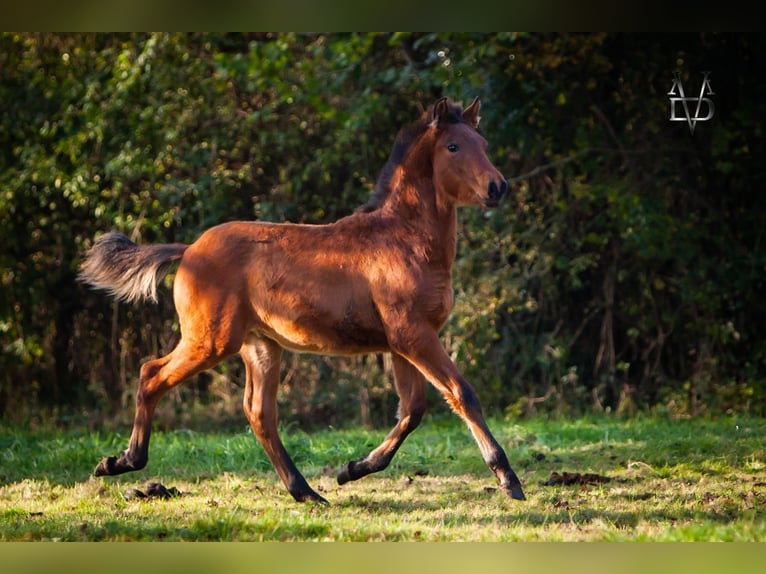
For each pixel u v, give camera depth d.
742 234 15.09
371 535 6.97
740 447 10.74
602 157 15.20
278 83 15.23
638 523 7.29
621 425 12.95
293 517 7.54
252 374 8.67
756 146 15.04
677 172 15.14
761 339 15.02
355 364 15.36
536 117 15.36
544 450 10.91
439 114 8.25
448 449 10.95
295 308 8.16
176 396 15.56
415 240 8.15
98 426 15.09
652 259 15.30
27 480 9.73
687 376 15.29
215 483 9.52
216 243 8.42
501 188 7.98
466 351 14.71
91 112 15.59
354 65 15.39
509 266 15.13
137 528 7.21
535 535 6.90
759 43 14.86
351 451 10.77
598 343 15.54
